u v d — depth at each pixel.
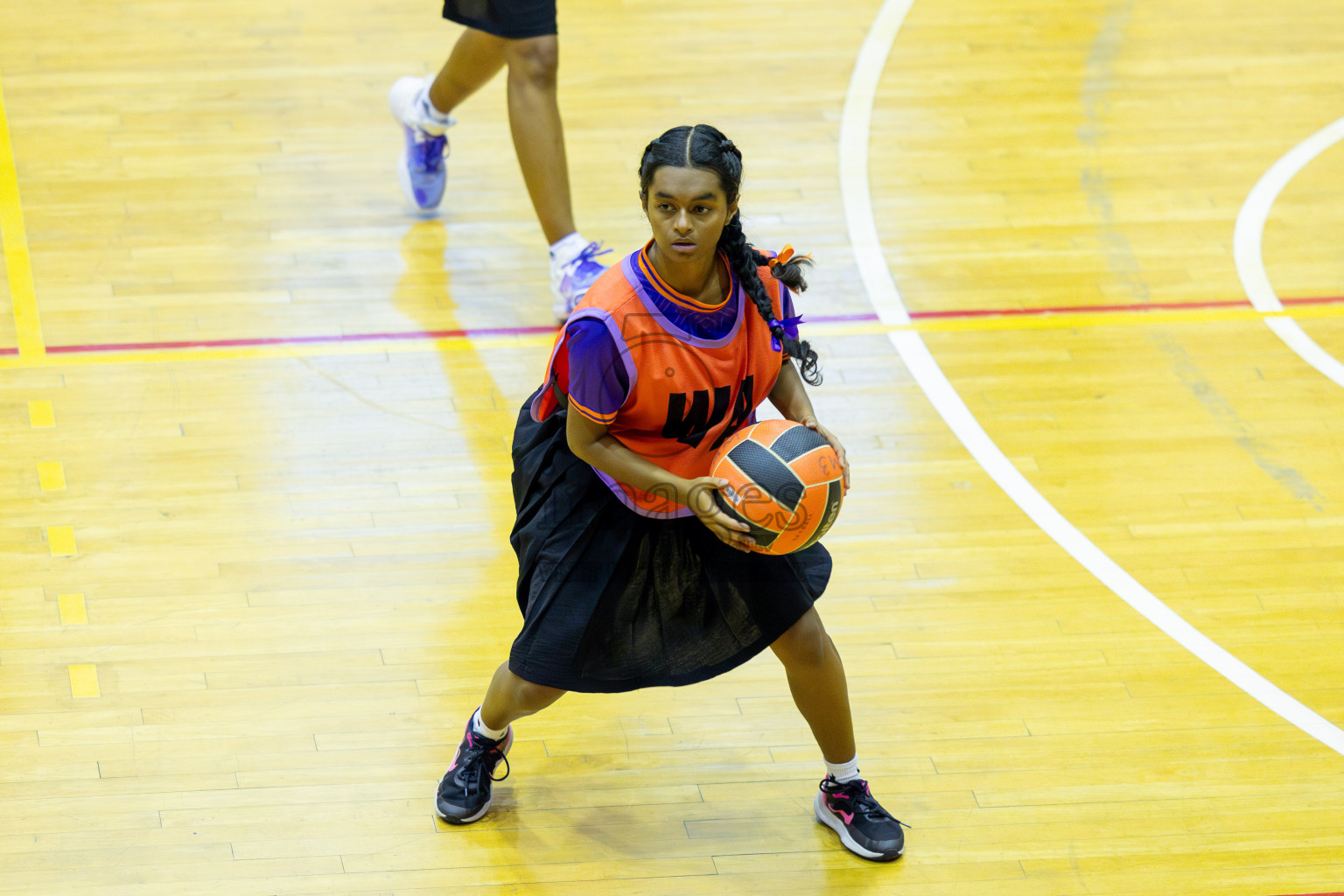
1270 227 20.34
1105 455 16.00
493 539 14.49
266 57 23.38
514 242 19.44
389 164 20.91
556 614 9.98
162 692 12.48
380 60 23.48
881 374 17.16
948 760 12.22
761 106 22.83
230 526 14.40
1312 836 11.60
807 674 10.41
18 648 12.79
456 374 16.83
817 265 19.11
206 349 16.95
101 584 13.57
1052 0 26.83
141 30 23.92
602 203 20.05
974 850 11.41
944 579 14.20
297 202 19.94
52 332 17.05
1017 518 15.05
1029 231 20.06
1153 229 20.22
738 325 9.15
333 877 10.92
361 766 11.91
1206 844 11.50
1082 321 18.27
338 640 13.16
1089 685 13.04
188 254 18.67
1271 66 24.77
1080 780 12.08
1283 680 13.16
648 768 12.07
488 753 11.26
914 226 20.05
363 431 15.82
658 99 22.80
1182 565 14.50
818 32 25.20
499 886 10.93
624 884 11.02
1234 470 15.85
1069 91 23.78
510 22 16.41
